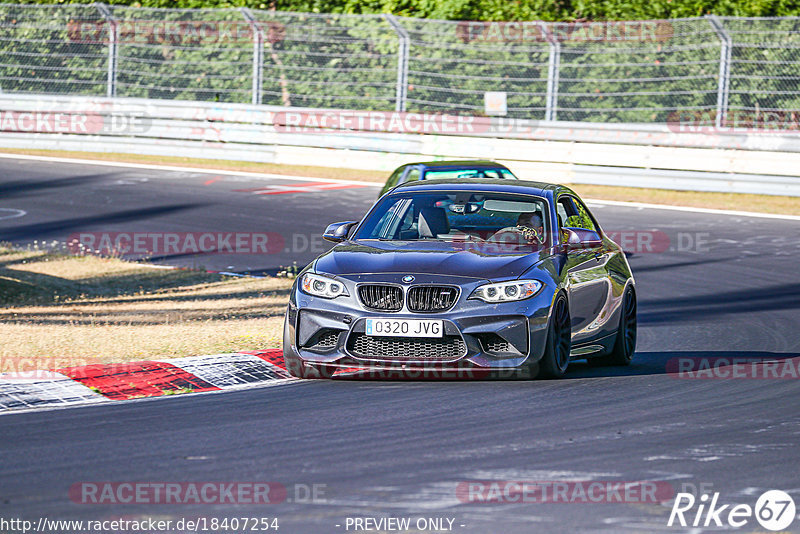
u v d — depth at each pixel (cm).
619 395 3066
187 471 2217
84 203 8494
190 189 9138
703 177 9062
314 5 11425
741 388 3219
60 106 11056
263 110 10569
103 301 5281
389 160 10069
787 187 8850
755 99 9575
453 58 10344
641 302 5359
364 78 10669
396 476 2181
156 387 3156
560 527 1872
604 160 9319
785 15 10519
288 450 2400
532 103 10275
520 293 3150
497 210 3578
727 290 5650
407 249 3356
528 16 11050
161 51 11288
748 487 2128
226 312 4859
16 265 6394
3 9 11575
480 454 2366
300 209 8275
